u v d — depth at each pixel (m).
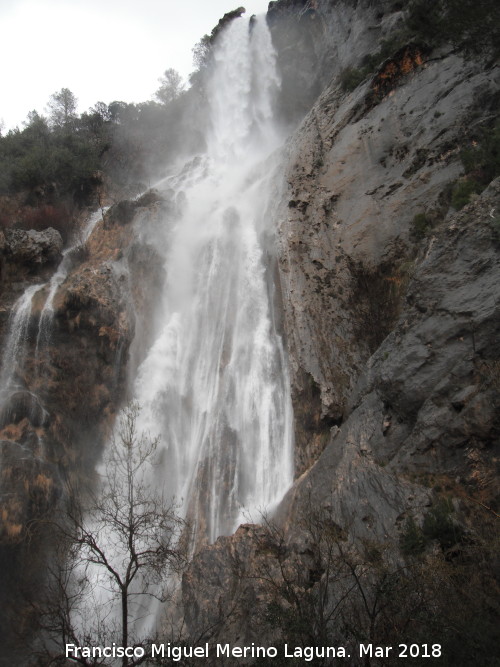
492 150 19.33
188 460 22.11
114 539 18.48
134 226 30.80
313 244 22.94
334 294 21.05
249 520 18.36
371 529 13.11
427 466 13.73
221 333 25.00
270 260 25.02
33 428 22.47
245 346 23.67
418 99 24.20
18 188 36.31
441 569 10.65
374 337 19.27
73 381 24.06
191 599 14.14
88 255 31.02
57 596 12.95
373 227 21.81
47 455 22.03
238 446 20.98
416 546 11.81
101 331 24.73
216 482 20.27
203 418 22.78
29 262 28.52
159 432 23.12
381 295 20.08
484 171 19.27
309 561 13.25
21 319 25.38
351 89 28.28
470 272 15.38
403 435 14.89
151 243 28.98
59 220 34.50
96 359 24.58
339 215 23.34
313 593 11.95
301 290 21.70
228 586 13.83
